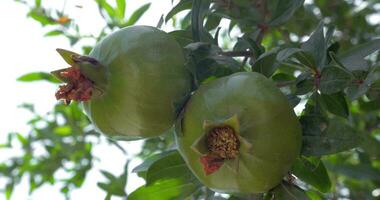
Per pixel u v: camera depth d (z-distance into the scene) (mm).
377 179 738
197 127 495
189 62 519
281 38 787
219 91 493
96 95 519
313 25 795
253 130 485
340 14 825
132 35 517
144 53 511
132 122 516
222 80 499
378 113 758
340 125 528
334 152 522
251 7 629
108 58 516
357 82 553
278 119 488
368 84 547
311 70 553
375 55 680
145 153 806
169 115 515
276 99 491
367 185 799
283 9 615
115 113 517
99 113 523
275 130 487
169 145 768
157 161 560
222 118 487
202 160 485
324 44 551
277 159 489
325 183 555
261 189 500
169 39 521
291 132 493
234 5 631
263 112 486
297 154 500
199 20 566
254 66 534
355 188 796
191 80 521
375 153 745
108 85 514
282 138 489
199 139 483
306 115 530
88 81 516
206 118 491
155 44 515
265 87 493
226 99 490
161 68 511
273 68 530
